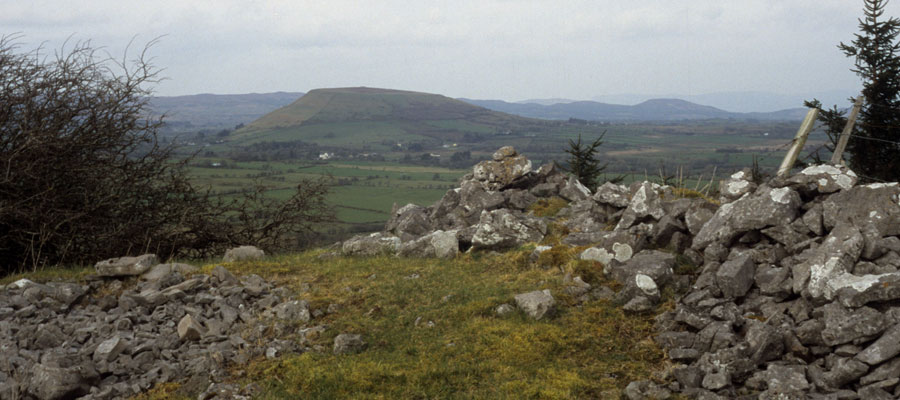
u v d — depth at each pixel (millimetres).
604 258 14586
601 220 19625
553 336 11016
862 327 8562
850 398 7820
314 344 11344
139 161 20547
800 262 11234
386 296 13930
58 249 18656
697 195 19344
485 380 9719
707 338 10031
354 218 104812
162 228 21578
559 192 24938
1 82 16953
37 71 17906
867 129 28484
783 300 10898
